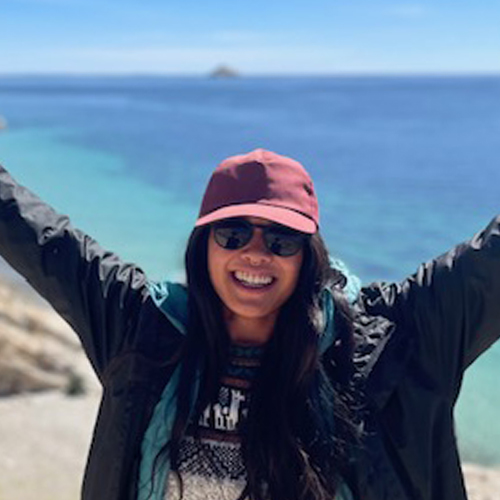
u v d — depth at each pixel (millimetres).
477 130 86062
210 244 2744
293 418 2660
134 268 3062
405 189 43156
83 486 2949
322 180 47625
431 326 2773
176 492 2727
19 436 10109
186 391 2729
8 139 75375
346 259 26047
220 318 2752
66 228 3072
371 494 2625
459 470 2791
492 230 2775
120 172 50312
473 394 12961
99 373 2998
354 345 2725
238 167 2736
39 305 19062
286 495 2621
